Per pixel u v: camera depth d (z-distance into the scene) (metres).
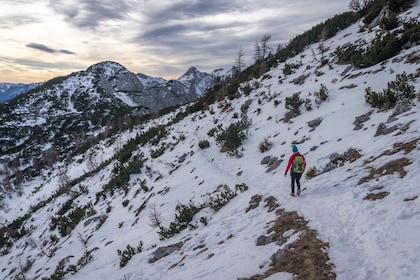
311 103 16.75
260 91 25.45
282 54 35.25
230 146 17.94
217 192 13.35
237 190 12.27
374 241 5.39
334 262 5.29
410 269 4.44
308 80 21.06
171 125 35.03
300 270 5.40
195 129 28.30
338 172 9.18
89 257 13.91
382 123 10.20
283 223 7.52
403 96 11.30
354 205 6.90
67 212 26.12
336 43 25.59
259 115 20.80
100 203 23.53
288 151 13.27
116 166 29.66
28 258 21.12
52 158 71.88
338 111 14.02
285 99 19.70
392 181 7.00
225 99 31.20
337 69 19.56
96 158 43.41
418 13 19.80
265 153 14.95
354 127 11.69
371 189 7.18
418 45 15.16
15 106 140.62
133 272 9.22
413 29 16.03
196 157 19.98
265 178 12.13
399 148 8.22
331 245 5.80
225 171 15.51
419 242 4.88
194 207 12.64
